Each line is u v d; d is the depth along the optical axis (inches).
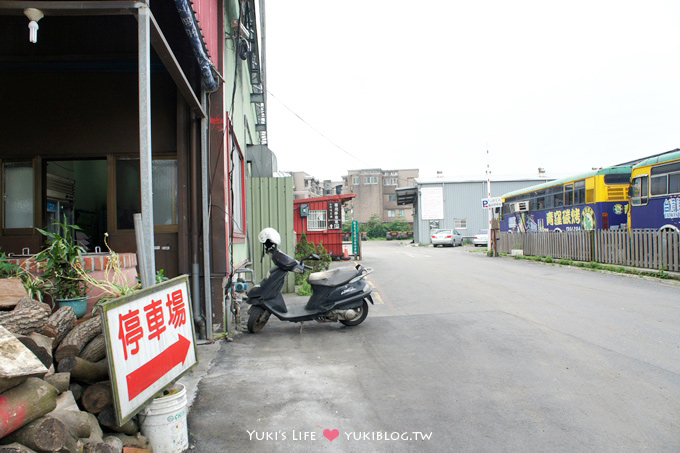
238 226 359.9
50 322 117.8
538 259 686.5
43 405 88.3
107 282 143.3
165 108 252.4
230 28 308.7
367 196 2719.0
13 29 242.8
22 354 87.7
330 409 149.5
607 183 657.6
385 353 214.1
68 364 108.1
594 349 208.8
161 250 250.5
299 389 167.8
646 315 276.8
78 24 244.5
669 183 549.3
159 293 125.8
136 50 245.3
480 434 130.3
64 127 248.2
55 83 248.8
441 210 1551.4
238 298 318.7
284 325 281.6
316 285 265.9
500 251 880.3
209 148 250.2
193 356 141.8
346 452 121.5
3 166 247.1
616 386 163.8
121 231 248.8
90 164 317.7
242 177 397.4
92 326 119.0
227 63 306.8
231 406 152.3
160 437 117.0
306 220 831.7
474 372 182.9
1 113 247.0
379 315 303.9
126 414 104.5
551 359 196.2
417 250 1134.4
